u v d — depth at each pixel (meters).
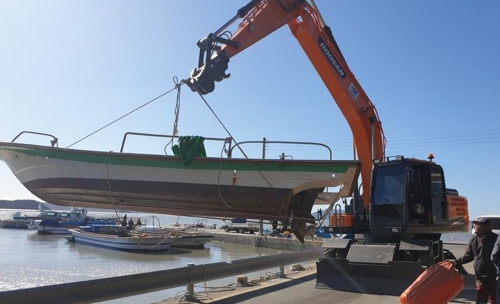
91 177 8.60
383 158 12.36
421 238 11.09
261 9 10.77
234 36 10.42
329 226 11.64
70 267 22.41
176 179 8.34
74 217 54.69
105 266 22.98
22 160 9.13
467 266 13.38
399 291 8.73
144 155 8.34
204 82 8.84
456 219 11.87
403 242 9.58
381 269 9.09
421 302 5.35
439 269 5.89
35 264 23.50
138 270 21.39
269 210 8.33
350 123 12.30
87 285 5.99
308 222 8.53
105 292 6.24
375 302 8.03
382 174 10.61
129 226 41.00
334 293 8.92
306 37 11.80
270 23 10.84
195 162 8.26
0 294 5.07
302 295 8.72
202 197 8.33
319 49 11.92
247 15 10.81
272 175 8.15
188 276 7.87
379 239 10.45
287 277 11.10
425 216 10.51
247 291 9.14
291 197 8.23
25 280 18.14
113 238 32.25
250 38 10.52
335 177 8.01
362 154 12.17
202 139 8.38
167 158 8.31
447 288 5.63
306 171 8.07
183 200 8.44
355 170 7.90
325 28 12.20
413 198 10.40
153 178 8.40
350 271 9.40
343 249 10.38
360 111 12.21
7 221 60.50
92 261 25.30
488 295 6.21
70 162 8.72
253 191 8.20
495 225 15.16
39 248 32.81
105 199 8.73
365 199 11.80
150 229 40.25
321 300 8.23
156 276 7.12
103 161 8.53
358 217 11.53
